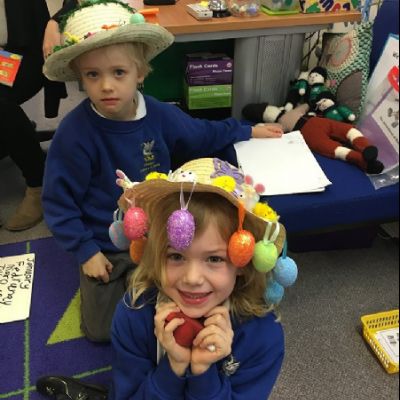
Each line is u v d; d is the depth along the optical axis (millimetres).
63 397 1148
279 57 1702
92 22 1080
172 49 1860
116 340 861
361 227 1589
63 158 1222
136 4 1700
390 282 1587
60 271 1604
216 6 1597
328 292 1543
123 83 1120
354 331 1411
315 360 1321
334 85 1680
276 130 1546
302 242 1669
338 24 1981
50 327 1401
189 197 719
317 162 1449
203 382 749
